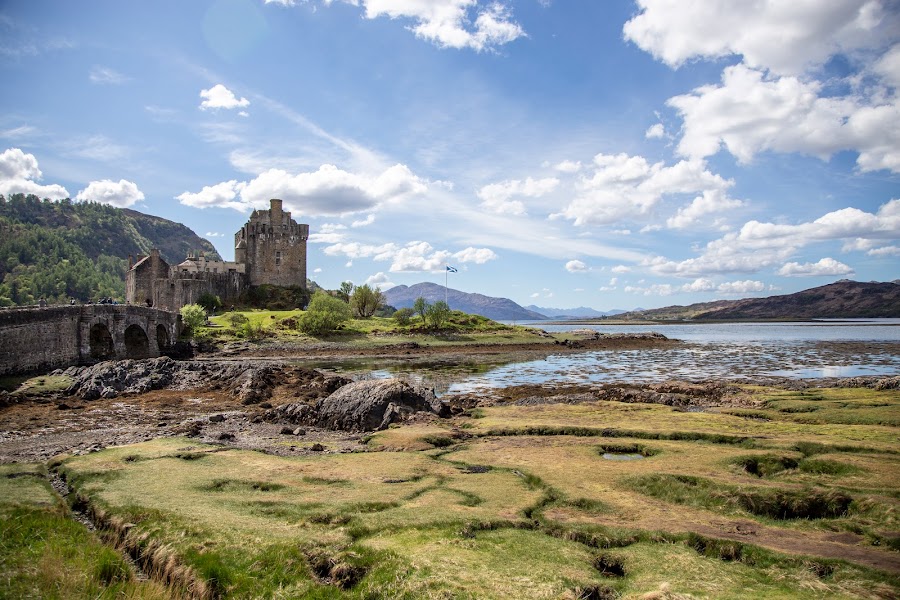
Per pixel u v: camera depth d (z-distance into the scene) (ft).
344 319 389.19
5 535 44.29
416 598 35.37
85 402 135.44
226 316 395.34
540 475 63.00
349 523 47.14
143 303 430.61
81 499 55.26
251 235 504.43
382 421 105.40
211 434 97.09
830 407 112.98
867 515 49.34
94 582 38.68
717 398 138.21
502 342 393.91
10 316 154.71
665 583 36.70
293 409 115.44
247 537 43.62
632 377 207.31
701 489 56.59
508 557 40.55
